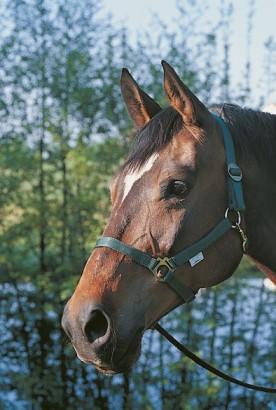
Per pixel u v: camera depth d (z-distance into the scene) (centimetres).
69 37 632
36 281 642
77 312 206
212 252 220
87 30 630
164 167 215
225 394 595
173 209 214
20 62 637
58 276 648
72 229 652
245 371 582
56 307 640
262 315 596
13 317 652
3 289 657
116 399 623
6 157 647
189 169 215
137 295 212
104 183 651
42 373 638
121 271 211
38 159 647
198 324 572
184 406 559
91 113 627
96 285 209
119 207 217
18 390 621
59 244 664
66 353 616
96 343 204
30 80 637
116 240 213
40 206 639
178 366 557
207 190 219
